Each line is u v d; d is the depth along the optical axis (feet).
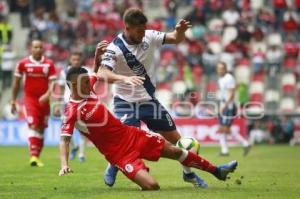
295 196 74.02
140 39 81.41
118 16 287.28
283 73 260.42
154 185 77.87
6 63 252.01
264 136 226.99
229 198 71.00
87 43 264.93
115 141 76.95
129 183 90.63
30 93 127.75
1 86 251.19
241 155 166.81
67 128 76.28
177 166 123.44
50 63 128.26
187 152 78.79
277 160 145.59
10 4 291.17
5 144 216.95
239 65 262.67
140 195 73.67
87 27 277.03
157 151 77.51
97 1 303.27
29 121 126.82
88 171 113.29
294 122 226.99
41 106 127.65
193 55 258.98
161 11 305.12
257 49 269.44
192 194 74.33
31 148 127.13
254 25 282.77
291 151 184.55
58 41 271.28
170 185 86.53
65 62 252.62
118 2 301.63
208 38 280.72
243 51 265.13
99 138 76.95
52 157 155.02
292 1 295.89
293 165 128.98
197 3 297.74
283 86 257.96
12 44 275.39
